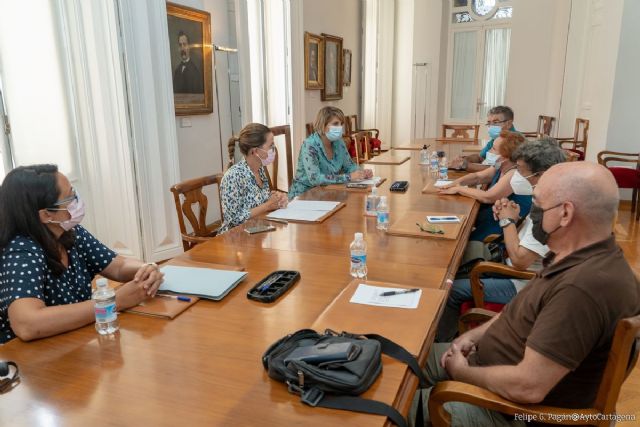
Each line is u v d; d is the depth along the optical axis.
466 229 2.14
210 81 4.54
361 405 0.90
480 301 1.95
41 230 1.35
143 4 3.39
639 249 3.94
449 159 4.22
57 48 3.24
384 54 8.88
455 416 1.24
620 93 5.11
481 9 8.50
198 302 1.41
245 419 0.88
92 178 3.54
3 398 0.96
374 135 8.88
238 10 4.70
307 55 6.39
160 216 3.73
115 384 1.00
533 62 7.35
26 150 3.13
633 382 2.11
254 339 1.18
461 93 8.99
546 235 1.19
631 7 4.88
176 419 0.88
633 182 4.62
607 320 1.02
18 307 1.21
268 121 5.64
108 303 1.24
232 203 2.43
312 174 3.17
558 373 1.03
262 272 1.63
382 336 1.13
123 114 3.41
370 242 1.94
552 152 2.17
